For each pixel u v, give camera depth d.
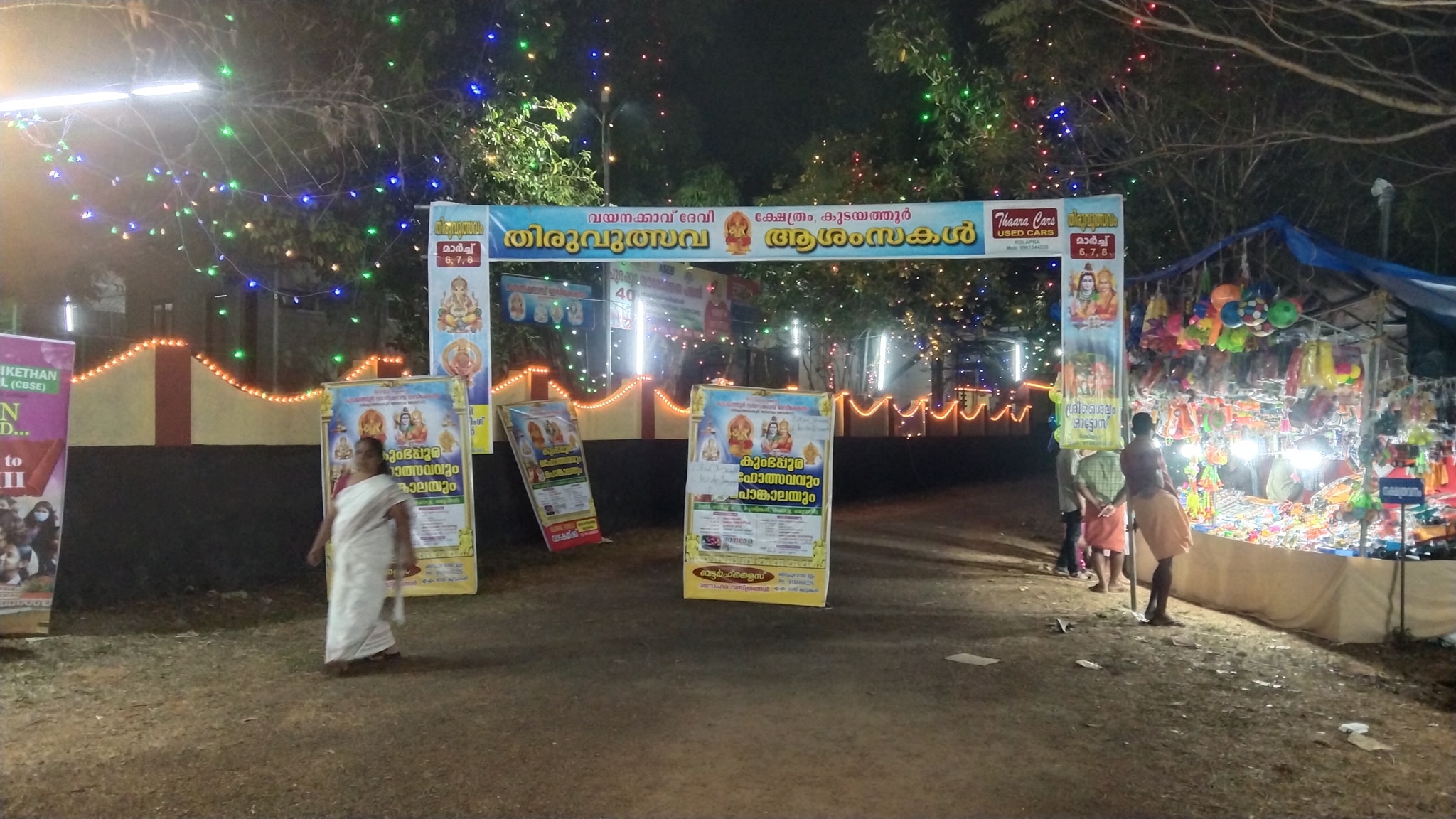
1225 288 9.50
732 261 10.19
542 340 16.80
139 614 8.62
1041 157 14.72
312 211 12.16
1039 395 29.98
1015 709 6.49
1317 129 11.97
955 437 24.72
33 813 4.82
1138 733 6.06
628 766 5.43
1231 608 9.66
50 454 7.74
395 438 9.98
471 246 10.24
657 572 11.48
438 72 12.73
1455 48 10.92
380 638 7.52
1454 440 8.82
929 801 5.02
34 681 6.82
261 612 9.06
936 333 22.05
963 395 28.95
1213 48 11.58
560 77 16.61
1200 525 10.72
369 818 4.79
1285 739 5.99
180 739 5.82
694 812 4.87
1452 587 8.23
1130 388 12.49
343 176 12.30
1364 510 8.45
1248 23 11.49
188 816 4.80
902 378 27.50
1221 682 7.18
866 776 5.32
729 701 6.58
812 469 9.75
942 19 14.81
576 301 16.38
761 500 9.80
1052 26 13.06
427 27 12.38
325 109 10.58
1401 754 5.79
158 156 11.48
